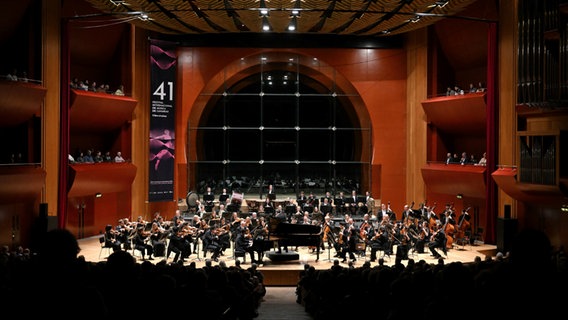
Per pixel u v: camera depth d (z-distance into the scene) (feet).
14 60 62.44
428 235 62.64
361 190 90.07
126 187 77.41
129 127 79.20
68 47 65.26
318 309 31.86
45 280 10.21
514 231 64.18
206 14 68.33
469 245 68.03
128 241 60.08
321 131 90.38
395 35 88.22
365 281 31.53
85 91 69.87
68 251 10.32
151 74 80.48
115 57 78.59
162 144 81.87
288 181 90.48
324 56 89.04
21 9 60.39
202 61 88.02
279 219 58.34
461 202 77.56
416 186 85.20
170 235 58.08
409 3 63.36
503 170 64.08
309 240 58.49
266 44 88.02
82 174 66.85
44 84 62.34
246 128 89.81
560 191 52.24
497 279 11.66
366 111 90.33
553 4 52.70
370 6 64.69
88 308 10.32
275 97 90.02
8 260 34.88
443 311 17.04
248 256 64.34
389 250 59.52
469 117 74.13
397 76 88.79
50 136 63.52
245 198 89.61
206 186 89.15
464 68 80.38
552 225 58.65
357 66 89.25
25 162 61.36
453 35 77.30
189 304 21.17
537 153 54.65
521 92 57.36
